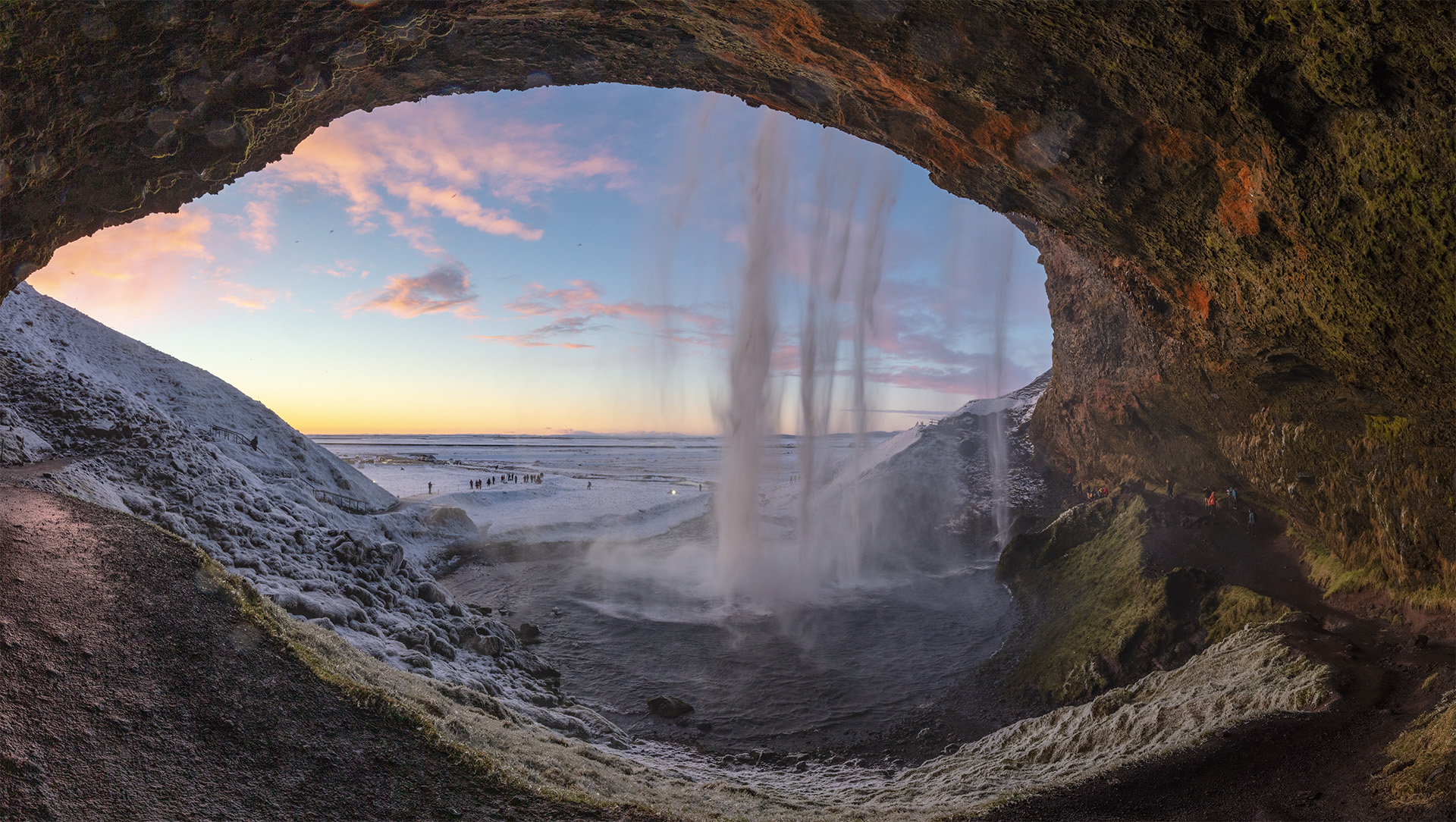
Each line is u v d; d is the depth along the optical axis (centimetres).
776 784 1419
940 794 1156
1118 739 1341
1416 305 959
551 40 1212
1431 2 645
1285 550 2373
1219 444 2670
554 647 2570
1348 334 1141
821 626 2808
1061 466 4612
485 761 791
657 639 2650
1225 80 898
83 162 884
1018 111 1126
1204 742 1101
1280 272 1156
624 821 745
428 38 1114
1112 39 927
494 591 3366
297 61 982
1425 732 933
